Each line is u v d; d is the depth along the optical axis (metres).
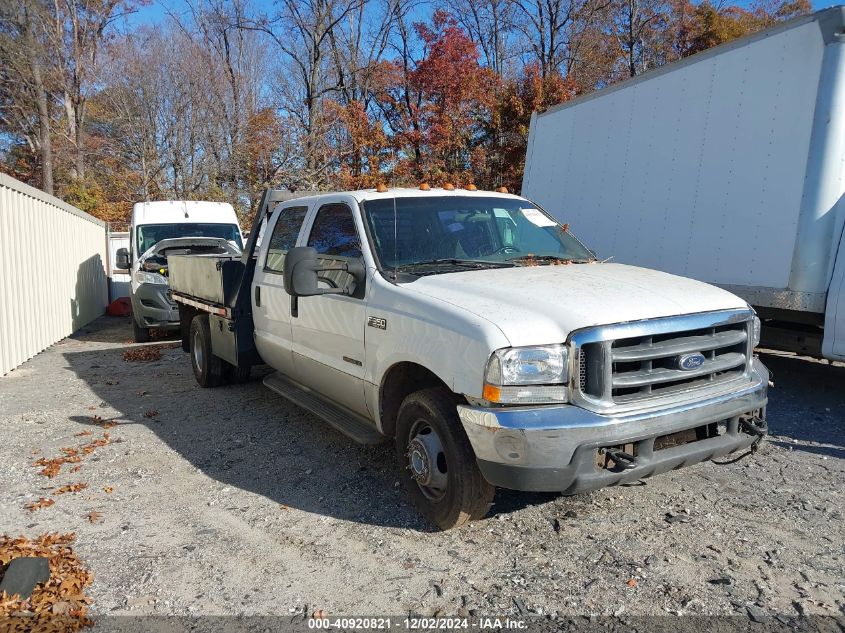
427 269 4.62
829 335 6.06
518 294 3.87
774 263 6.40
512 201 5.64
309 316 5.37
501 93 23.92
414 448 4.19
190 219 13.84
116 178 31.89
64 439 6.19
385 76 27.98
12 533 4.25
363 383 4.67
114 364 10.05
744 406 3.89
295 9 28.31
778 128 6.37
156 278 12.02
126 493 4.89
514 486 3.51
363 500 4.66
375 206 5.04
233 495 4.83
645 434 3.52
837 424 6.10
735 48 6.78
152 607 3.43
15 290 10.07
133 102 31.45
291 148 27.94
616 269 4.65
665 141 7.61
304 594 3.52
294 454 5.64
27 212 10.91
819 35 6.02
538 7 29.55
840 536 3.97
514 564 3.75
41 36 32.78
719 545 3.89
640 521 4.21
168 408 7.21
